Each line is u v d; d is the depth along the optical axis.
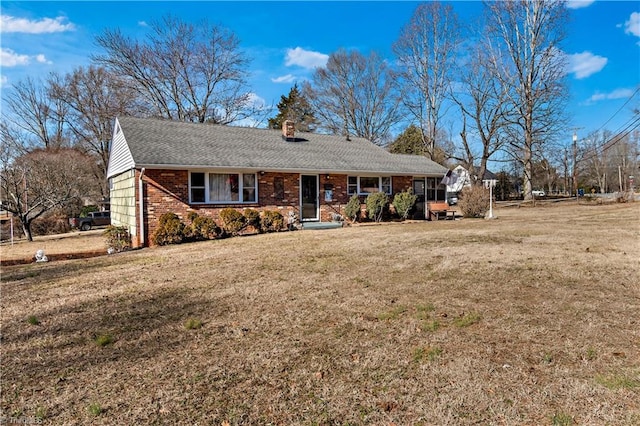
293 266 6.92
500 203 31.06
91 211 25.50
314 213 15.51
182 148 13.20
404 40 29.88
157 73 26.92
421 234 10.84
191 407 2.49
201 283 5.89
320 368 2.96
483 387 2.58
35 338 3.85
